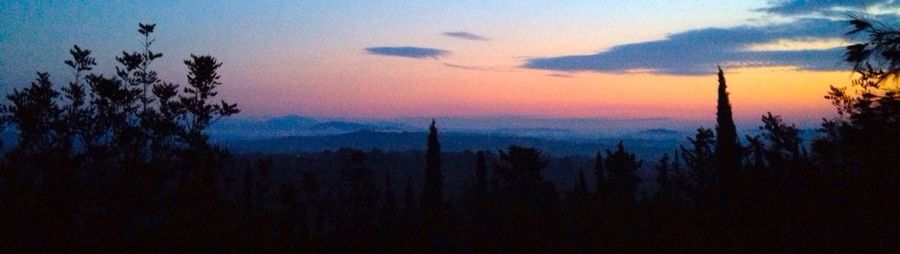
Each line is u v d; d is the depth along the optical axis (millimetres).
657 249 17016
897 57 7273
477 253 22656
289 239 17078
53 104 12336
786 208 10055
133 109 12859
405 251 24672
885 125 7586
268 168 22219
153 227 12594
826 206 9047
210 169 13461
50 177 11898
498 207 23688
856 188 8258
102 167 12445
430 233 24844
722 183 12016
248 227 15164
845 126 8039
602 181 35188
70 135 12242
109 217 12141
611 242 19406
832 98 9445
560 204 29047
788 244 9992
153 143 12766
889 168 7695
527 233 21672
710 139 19141
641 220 18781
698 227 12680
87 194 12070
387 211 37625
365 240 25781
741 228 10867
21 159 11977
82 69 12492
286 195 19297
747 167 11422
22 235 11453
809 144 9305
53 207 11797
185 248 12703
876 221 8250
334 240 24922
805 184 9656
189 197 12758
